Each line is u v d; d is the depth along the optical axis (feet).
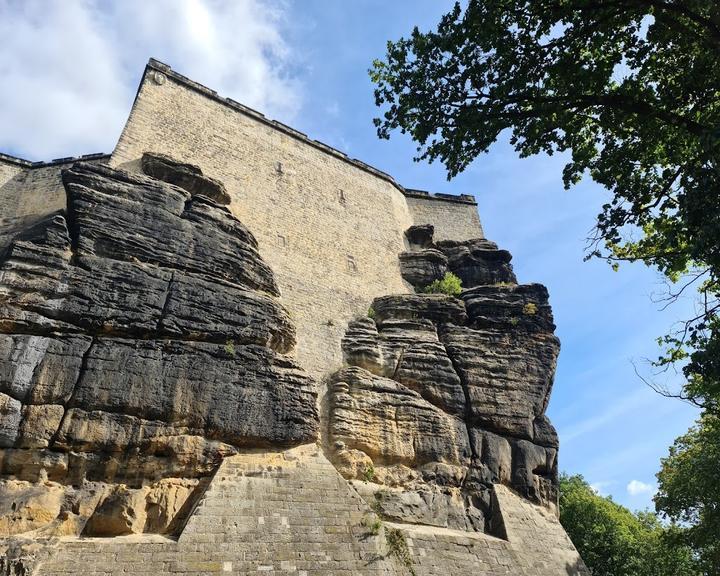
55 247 53.16
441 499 59.98
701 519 80.59
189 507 47.75
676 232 39.29
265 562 44.45
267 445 53.67
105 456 47.19
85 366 48.96
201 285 57.82
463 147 45.50
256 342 58.23
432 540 53.06
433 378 68.69
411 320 74.64
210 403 52.29
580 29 41.57
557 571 58.49
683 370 38.91
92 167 59.67
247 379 55.26
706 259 36.78
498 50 42.80
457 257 91.25
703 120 42.11
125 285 53.67
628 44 42.75
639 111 40.11
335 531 48.88
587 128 47.78
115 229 56.54
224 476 49.29
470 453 64.80
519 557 57.06
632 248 51.24
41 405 46.39
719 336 38.22
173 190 63.16
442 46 43.57
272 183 80.12
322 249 79.00
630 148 44.86
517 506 62.80
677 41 42.04
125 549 41.73
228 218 65.31
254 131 83.82
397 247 90.43
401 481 59.72
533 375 72.54
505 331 75.15
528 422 69.31
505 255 90.99
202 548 43.39
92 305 51.47
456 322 75.77
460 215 105.29
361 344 69.97
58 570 39.37
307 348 66.74
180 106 77.56
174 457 49.11
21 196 70.03
